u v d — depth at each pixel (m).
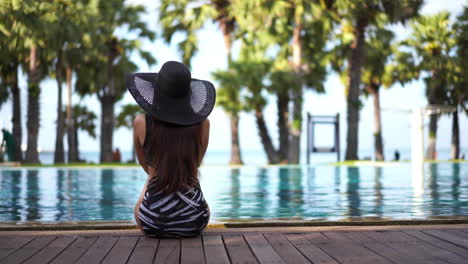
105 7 24.77
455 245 2.98
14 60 23.95
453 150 33.59
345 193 8.36
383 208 6.21
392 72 30.30
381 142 30.59
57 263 2.59
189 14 24.30
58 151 24.45
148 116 3.23
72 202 7.27
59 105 24.58
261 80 23.66
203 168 18.42
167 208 3.19
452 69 30.55
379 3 22.42
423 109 12.92
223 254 2.78
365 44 25.50
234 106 23.50
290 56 25.58
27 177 13.60
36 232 3.45
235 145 24.64
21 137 26.16
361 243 3.04
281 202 7.05
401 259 2.63
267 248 2.91
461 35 29.88
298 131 23.19
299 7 21.53
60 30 22.22
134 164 23.23
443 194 7.98
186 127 3.20
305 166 19.30
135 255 2.76
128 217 5.66
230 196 7.99
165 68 3.17
